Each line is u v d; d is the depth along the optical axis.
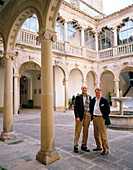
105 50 17.55
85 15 17.09
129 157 3.91
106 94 22.36
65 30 15.30
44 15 4.05
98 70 18.20
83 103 4.48
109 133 6.36
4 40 6.20
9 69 6.00
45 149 3.74
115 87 16.53
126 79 23.83
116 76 16.48
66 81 15.08
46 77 3.94
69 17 15.67
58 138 5.77
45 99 3.88
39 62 13.06
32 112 15.09
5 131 5.72
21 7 5.10
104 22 17.80
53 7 4.00
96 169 3.28
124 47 15.92
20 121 9.95
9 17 5.82
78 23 16.44
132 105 16.86
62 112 14.79
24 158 3.89
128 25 16.33
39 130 7.28
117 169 3.28
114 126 7.20
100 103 4.27
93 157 3.93
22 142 5.28
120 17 16.38
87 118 4.44
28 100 20.38
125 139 5.48
